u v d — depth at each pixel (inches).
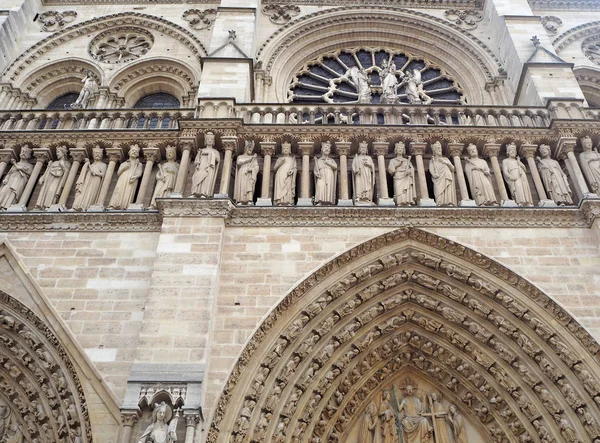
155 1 1321.4
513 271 722.2
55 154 871.7
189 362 616.1
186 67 1189.1
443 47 1270.9
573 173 828.6
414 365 782.5
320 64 1267.2
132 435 567.2
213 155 829.2
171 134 874.1
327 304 725.9
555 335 690.8
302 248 743.1
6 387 690.2
